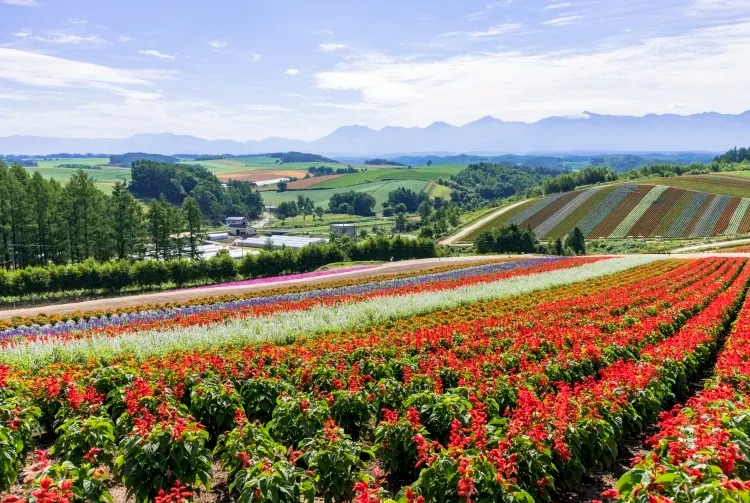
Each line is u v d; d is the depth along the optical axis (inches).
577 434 352.8
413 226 5826.8
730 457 265.0
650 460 263.7
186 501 249.6
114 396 450.0
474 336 706.2
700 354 622.2
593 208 4330.7
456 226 4694.9
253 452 315.0
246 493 267.1
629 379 453.4
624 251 3243.1
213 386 442.0
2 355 634.2
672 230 3654.0
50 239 2765.7
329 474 312.2
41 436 462.3
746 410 357.7
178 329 812.6
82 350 654.5
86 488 267.3
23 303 1870.1
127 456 307.6
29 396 456.1
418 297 1157.1
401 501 260.8
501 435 336.5
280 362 545.3
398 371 543.5
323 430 343.0
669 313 840.9
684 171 7150.6
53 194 2829.7
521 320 826.2
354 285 1593.3
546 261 2096.5
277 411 400.5
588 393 419.2
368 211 7598.4
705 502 226.8
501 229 3531.0
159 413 361.1
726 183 4744.1
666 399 514.3
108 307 1483.8
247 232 5438.0
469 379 473.1
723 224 3607.3
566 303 980.6
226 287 1888.5
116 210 2967.5
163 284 2294.5
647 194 4439.0
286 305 1103.6
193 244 3351.4
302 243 4616.1
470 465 273.4
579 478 345.4
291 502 267.9
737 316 927.7
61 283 2031.3
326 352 587.8
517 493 268.5
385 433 366.0
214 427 429.1
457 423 327.0
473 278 1539.1
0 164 2785.4
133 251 3090.6
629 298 1026.7
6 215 2620.6
